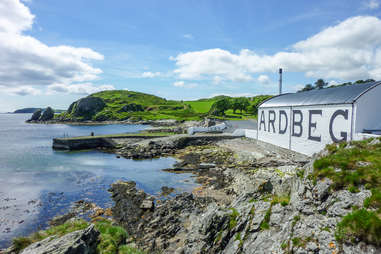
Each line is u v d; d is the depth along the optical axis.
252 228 11.38
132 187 26.23
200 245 12.30
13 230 17.89
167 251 13.64
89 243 10.40
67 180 29.59
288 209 11.28
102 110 177.12
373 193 8.28
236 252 10.79
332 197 9.55
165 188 25.73
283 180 14.23
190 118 135.50
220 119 101.75
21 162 39.31
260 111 42.31
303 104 29.62
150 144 48.59
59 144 51.78
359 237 7.42
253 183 22.67
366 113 22.77
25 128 116.75
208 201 21.05
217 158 37.19
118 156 43.28
